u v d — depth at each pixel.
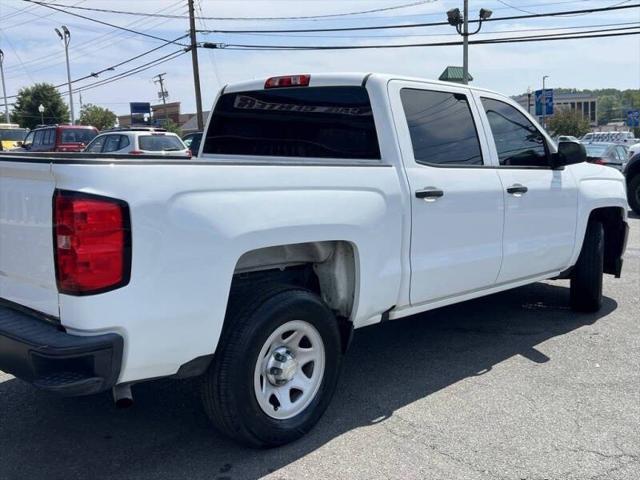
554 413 4.08
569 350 5.25
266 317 3.38
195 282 3.08
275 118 4.91
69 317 2.91
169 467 3.44
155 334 3.00
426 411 4.11
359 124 4.33
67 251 2.84
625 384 4.54
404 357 5.12
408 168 4.20
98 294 2.84
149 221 2.92
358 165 3.99
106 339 2.86
